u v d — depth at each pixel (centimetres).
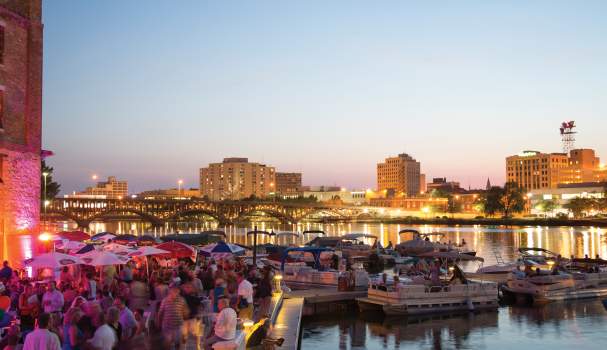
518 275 4169
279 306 3169
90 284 2255
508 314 3628
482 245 10950
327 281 4300
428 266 5084
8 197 3173
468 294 3681
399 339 3038
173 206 18800
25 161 3291
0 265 3105
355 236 7738
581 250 9594
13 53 3253
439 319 3481
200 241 5462
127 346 1395
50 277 2852
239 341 1656
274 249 5841
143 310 1928
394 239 14362
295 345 2305
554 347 2880
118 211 17375
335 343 2955
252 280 2953
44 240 3272
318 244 7662
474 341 3003
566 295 4009
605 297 4150
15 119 3256
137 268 3139
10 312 1942
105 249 3216
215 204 19925
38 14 3425
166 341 1464
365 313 3606
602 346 2895
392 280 3988
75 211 16050
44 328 1249
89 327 1424
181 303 1497
